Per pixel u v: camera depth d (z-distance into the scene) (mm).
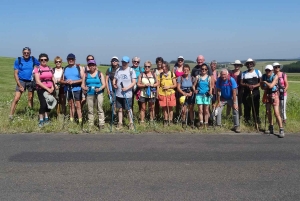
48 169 5633
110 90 9227
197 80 9125
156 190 4832
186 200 4516
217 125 9328
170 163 6066
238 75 9930
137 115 10656
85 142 7457
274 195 4742
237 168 5875
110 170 5637
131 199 4516
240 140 7973
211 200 4539
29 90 9891
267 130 8938
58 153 6566
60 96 9914
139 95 9344
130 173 5512
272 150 7094
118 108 8961
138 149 6969
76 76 9297
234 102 8945
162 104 9375
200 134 8555
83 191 4754
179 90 9281
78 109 9312
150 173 5531
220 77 9156
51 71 9125
